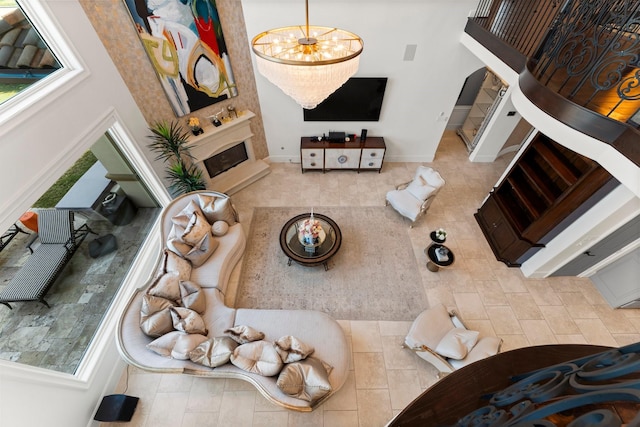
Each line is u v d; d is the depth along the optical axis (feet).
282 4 13.21
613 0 7.43
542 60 9.94
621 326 11.92
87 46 9.86
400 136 18.84
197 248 12.03
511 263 13.93
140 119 12.60
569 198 10.64
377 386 10.40
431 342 10.19
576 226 10.98
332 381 9.08
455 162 20.20
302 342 9.30
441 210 16.80
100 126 10.40
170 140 13.21
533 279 13.56
